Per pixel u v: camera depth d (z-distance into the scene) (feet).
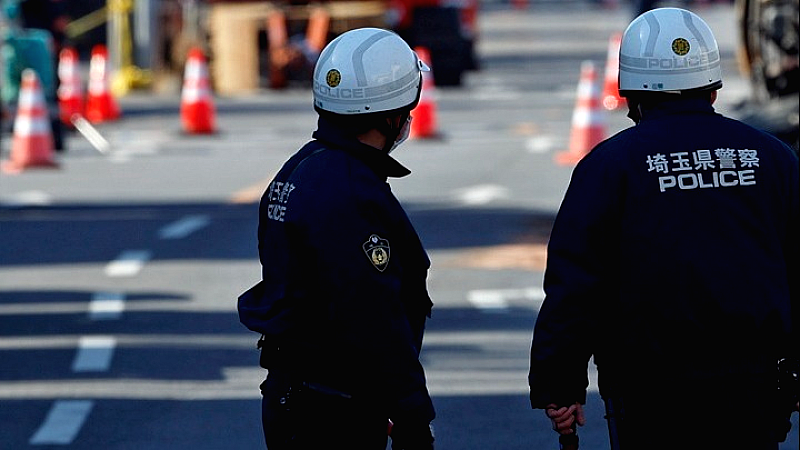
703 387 50.85
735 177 51.29
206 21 307.58
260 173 183.42
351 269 48.93
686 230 50.80
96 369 97.09
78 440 82.79
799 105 124.98
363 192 49.44
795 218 52.06
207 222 150.10
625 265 51.16
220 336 105.81
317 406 50.42
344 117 50.55
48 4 217.97
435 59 294.87
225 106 265.13
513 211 155.02
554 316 51.39
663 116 52.19
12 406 88.94
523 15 580.71
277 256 50.62
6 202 163.02
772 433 51.62
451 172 181.16
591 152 52.42
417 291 51.21
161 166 190.70
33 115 189.37
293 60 297.74
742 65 150.61
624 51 52.85
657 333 51.01
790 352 52.47
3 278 125.18
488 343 104.06
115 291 120.06
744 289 50.78
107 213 155.74
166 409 88.58
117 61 304.09
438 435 83.46
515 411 88.07
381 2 297.94
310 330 50.47
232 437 83.25
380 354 49.06
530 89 289.74
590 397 91.04
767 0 147.02
